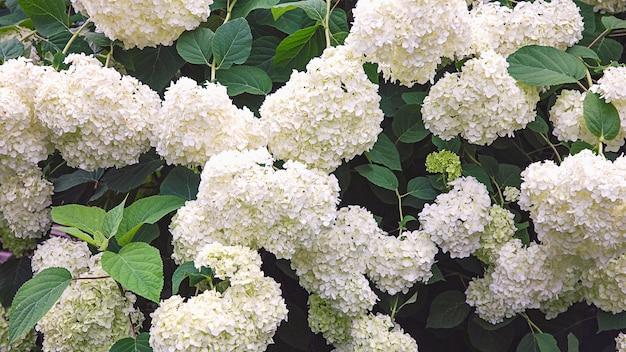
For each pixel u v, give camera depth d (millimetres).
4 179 1432
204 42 1406
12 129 1282
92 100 1272
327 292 1236
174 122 1229
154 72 1459
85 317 1210
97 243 1201
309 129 1228
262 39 1503
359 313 1271
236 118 1259
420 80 1325
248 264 1148
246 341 1121
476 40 1340
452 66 1461
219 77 1419
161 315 1108
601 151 1268
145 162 1421
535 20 1355
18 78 1282
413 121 1426
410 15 1235
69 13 1602
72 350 1230
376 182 1359
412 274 1288
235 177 1151
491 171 1428
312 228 1166
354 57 1274
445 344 1555
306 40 1438
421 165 1522
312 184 1173
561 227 1190
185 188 1326
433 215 1308
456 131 1334
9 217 1439
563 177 1165
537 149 1497
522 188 1233
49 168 1511
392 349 1248
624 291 1286
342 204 1495
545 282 1297
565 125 1336
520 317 1492
